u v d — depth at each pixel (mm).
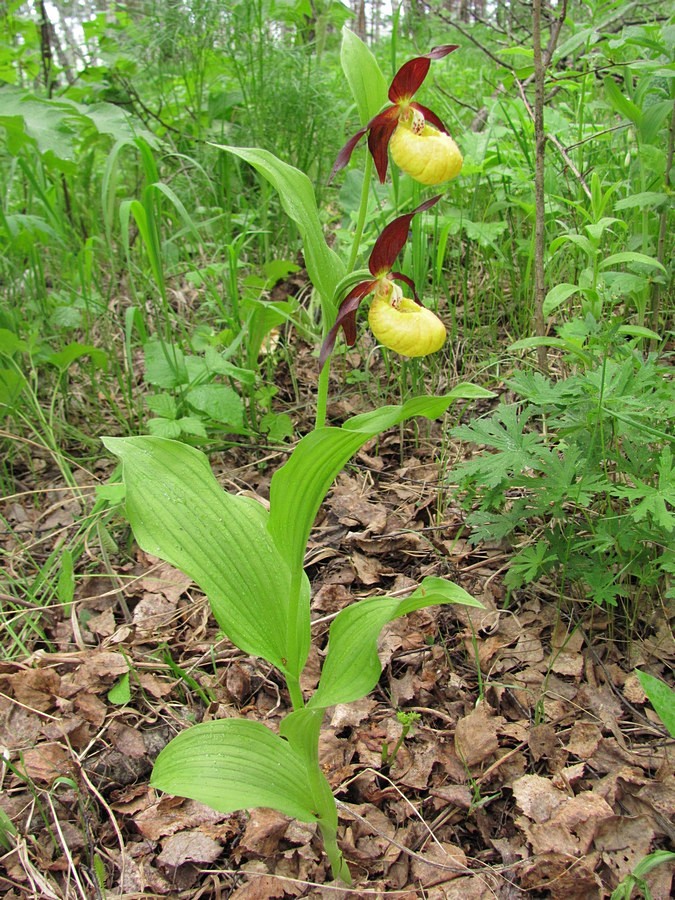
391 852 403
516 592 533
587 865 374
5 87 793
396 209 714
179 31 905
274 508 332
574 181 800
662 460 440
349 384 769
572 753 431
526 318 755
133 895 388
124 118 866
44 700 485
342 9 918
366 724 466
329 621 535
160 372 661
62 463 661
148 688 495
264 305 664
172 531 368
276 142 938
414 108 357
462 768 435
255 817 422
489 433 500
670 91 617
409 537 587
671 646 479
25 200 920
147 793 438
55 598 570
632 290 594
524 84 905
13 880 395
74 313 733
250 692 497
